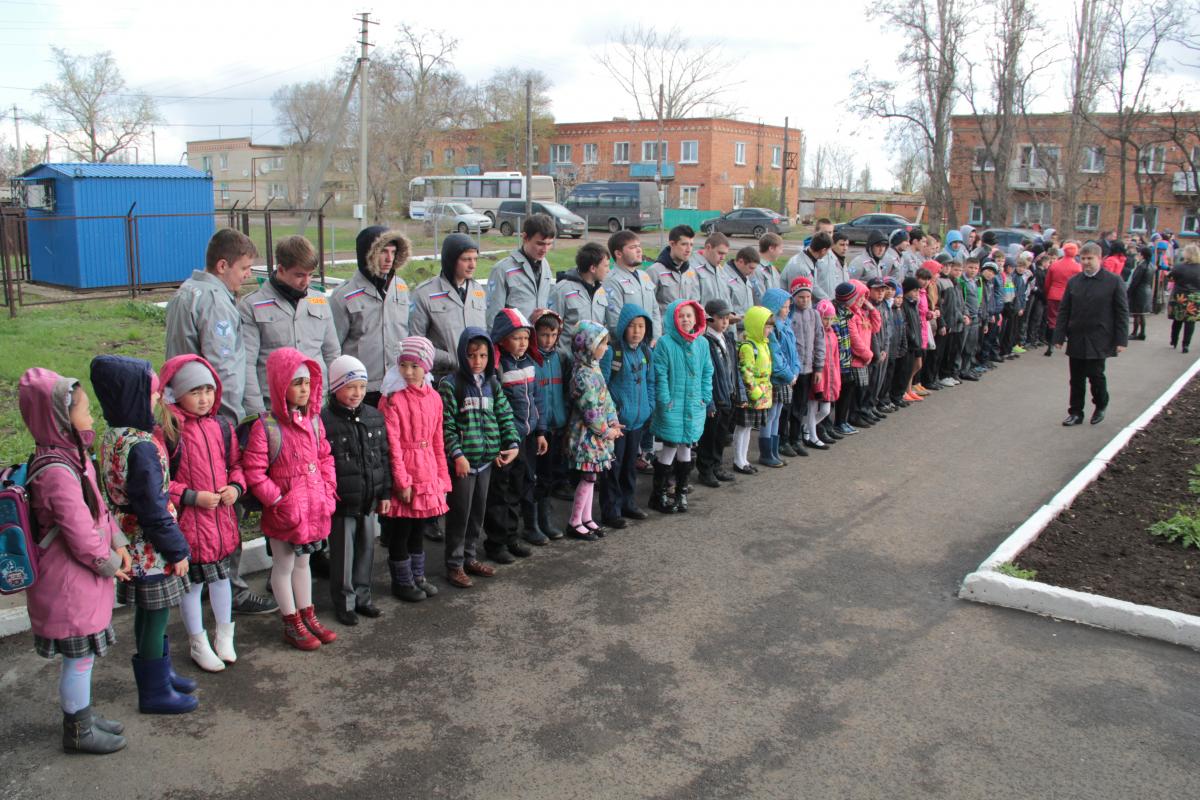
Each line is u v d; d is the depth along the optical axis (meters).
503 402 5.56
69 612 3.49
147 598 3.82
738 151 56.97
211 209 17.42
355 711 4.05
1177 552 6.01
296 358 4.36
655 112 58.88
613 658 4.60
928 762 3.77
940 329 11.59
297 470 4.45
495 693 4.23
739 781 3.61
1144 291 16.97
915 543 6.39
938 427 9.98
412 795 3.46
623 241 7.37
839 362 9.03
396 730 3.91
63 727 3.69
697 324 6.73
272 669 4.41
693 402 6.76
